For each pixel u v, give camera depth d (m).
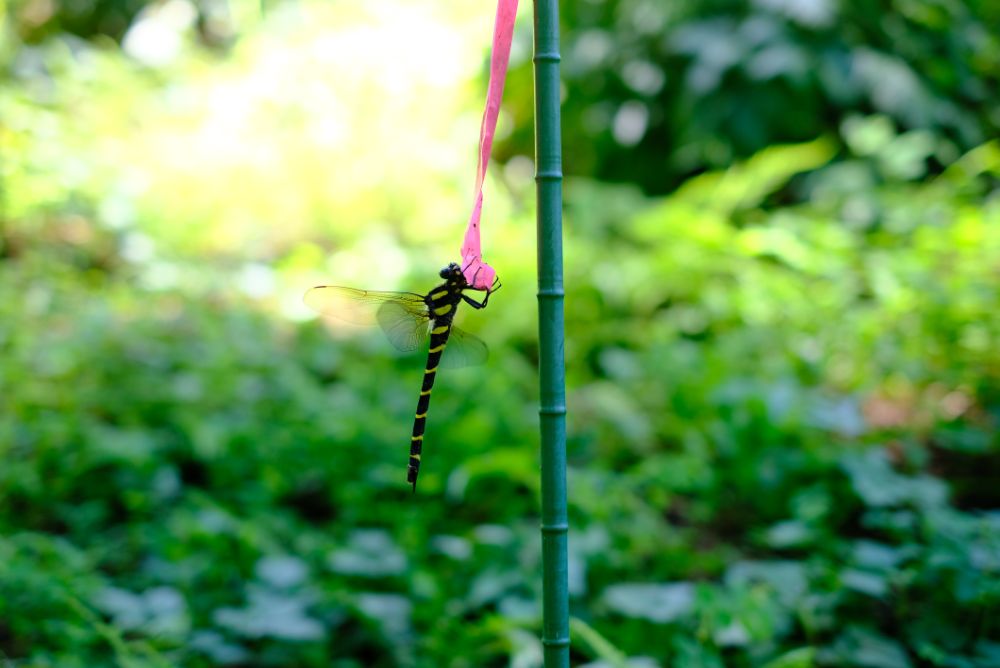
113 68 6.73
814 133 6.03
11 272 5.15
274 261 5.73
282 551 3.22
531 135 6.87
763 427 3.68
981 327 4.08
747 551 3.32
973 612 2.53
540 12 1.58
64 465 3.65
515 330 4.95
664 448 4.04
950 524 2.67
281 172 6.27
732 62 5.80
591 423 4.17
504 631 2.69
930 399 4.14
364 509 3.51
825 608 2.70
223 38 8.09
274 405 4.14
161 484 3.63
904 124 5.89
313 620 2.81
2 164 5.55
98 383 4.21
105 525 3.54
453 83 6.61
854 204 5.42
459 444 3.75
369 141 6.39
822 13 5.71
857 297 4.91
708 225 5.03
